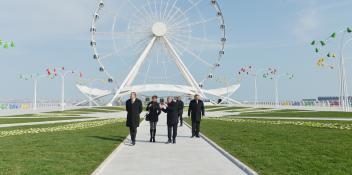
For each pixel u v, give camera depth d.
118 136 21.47
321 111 54.19
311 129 23.67
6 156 13.62
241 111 64.69
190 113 21.53
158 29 89.50
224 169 11.15
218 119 38.25
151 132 18.92
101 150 15.17
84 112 68.38
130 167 11.55
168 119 18.42
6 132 24.77
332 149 14.48
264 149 14.80
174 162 12.41
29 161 12.50
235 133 22.00
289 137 19.08
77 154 14.08
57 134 22.78
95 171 10.62
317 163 11.51
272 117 40.56
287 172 10.30
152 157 13.53
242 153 13.73
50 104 102.44
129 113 17.64
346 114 42.69
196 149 15.76
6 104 84.12
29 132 24.72
